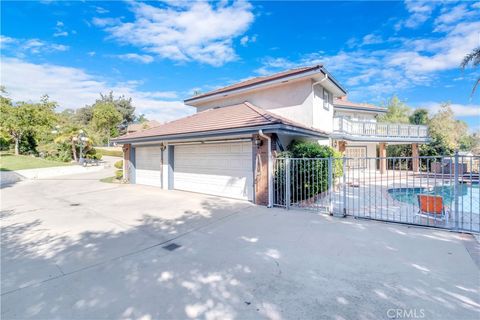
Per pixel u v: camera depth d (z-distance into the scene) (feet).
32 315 9.93
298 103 42.45
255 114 33.65
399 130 71.20
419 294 10.85
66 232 20.58
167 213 26.73
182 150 42.24
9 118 91.56
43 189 46.01
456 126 91.45
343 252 15.49
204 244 17.46
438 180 53.06
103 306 10.46
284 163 29.14
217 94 50.72
